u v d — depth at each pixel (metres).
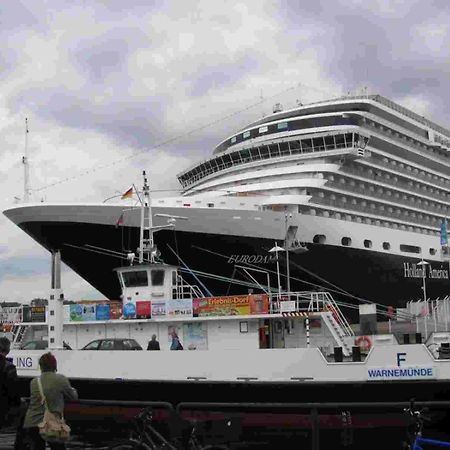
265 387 14.84
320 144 41.28
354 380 14.64
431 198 49.78
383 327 29.81
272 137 43.59
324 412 10.77
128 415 10.26
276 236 36.44
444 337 17.34
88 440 10.48
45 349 18.78
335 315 18.86
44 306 21.97
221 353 15.56
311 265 38.16
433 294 48.09
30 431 8.05
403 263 44.56
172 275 19.88
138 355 16.20
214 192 39.84
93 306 20.06
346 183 41.75
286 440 10.52
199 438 8.62
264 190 39.78
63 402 8.09
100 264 35.62
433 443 8.02
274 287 37.75
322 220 38.47
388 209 45.50
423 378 14.34
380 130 45.41
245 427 10.37
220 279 36.56
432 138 50.88
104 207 34.03
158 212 34.38
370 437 11.76
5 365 8.73
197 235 35.00
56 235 35.00
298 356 15.06
